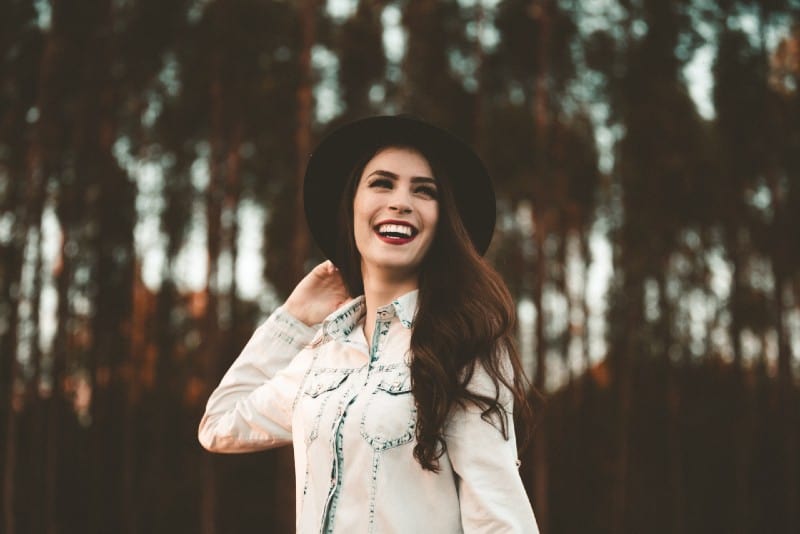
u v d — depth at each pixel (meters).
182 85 11.67
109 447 11.51
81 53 10.87
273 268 11.94
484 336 1.27
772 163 12.69
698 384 13.66
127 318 11.50
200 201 12.32
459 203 1.55
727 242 13.22
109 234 11.30
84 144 10.99
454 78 11.37
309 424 1.32
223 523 12.23
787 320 12.65
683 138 12.58
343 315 1.44
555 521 12.69
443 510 1.21
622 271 13.05
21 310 10.25
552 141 12.11
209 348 11.30
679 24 12.28
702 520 13.16
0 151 10.52
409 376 1.28
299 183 10.46
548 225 12.99
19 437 10.55
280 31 11.34
